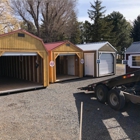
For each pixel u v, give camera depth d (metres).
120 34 36.34
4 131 4.63
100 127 4.84
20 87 9.68
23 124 5.07
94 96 8.23
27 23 30.77
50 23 31.12
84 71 15.24
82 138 4.22
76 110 6.25
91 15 33.25
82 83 11.76
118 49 34.47
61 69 15.98
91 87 7.83
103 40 31.97
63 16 31.91
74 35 35.69
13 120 5.36
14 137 4.30
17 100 7.62
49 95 8.50
